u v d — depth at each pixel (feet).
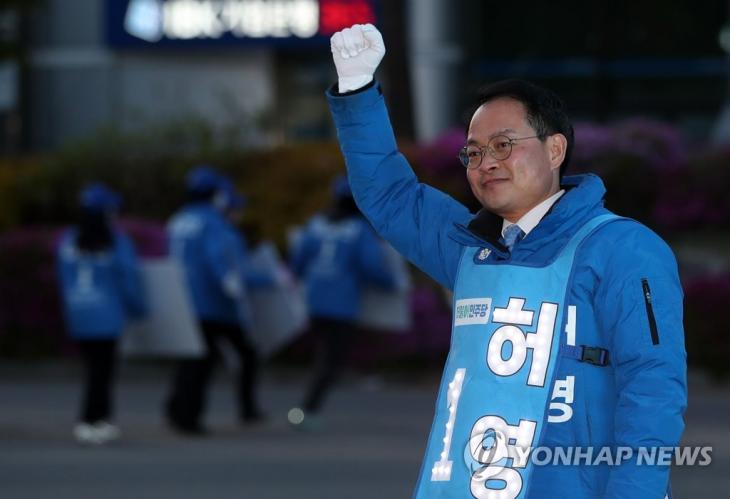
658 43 213.25
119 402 105.40
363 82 33.45
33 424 93.09
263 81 207.10
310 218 133.49
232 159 141.49
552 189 30.58
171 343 86.69
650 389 28.22
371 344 118.93
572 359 29.09
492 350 29.50
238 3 203.62
